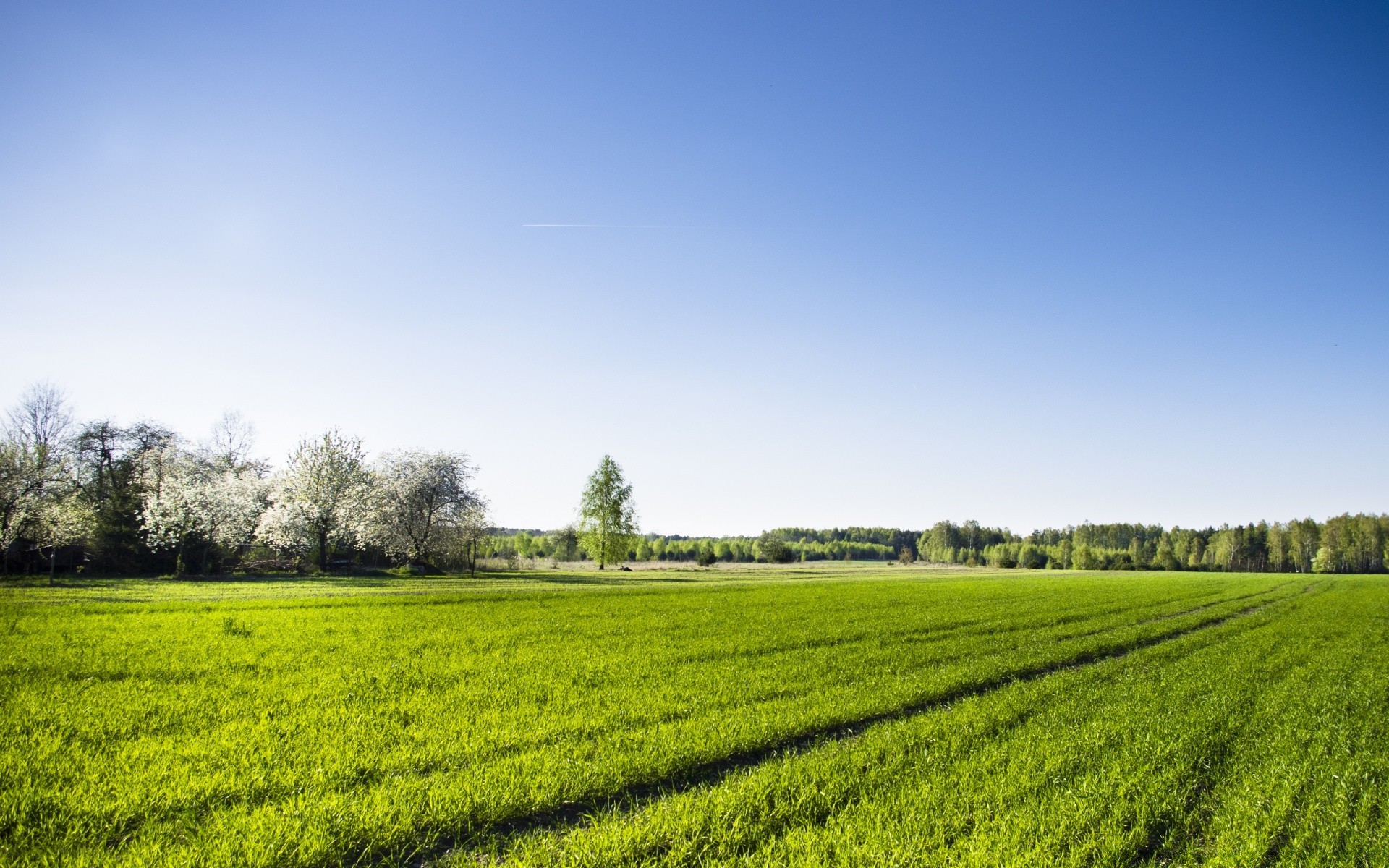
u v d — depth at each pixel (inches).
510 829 321.4
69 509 2284.7
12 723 454.6
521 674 669.9
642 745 433.7
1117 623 1272.1
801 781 374.9
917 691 613.9
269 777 365.1
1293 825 347.6
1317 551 6875.0
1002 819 335.6
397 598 1423.5
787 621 1200.2
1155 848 327.9
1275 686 697.0
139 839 290.4
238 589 1667.1
